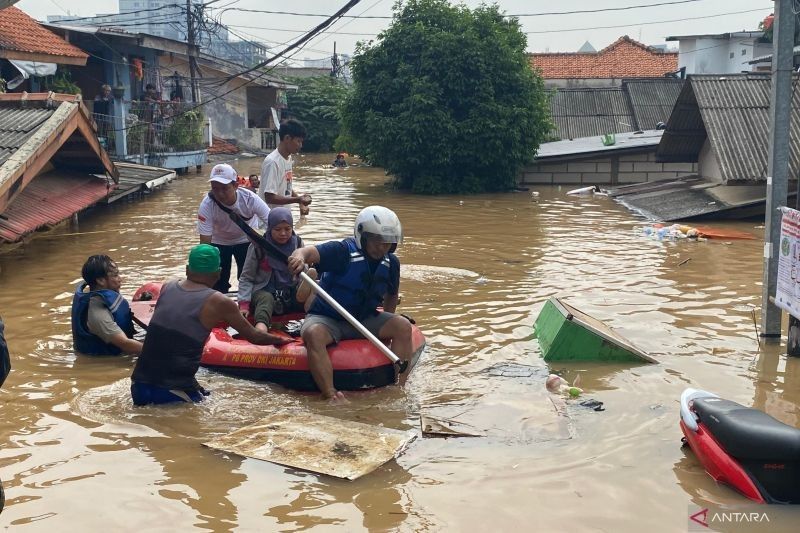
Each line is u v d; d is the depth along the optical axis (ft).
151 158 73.31
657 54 126.62
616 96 93.40
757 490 12.90
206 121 95.96
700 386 18.21
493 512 12.49
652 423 16.06
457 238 40.29
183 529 11.96
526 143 67.15
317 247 18.25
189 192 62.49
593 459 14.40
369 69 67.77
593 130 90.27
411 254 35.37
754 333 22.54
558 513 12.46
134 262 33.24
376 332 18.86
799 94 48.57
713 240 38.96
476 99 65.41
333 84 148.87
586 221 46.98
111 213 49.44
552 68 124.67
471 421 16.21
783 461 12.78
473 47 65.26
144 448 14.85
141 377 17.11
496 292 27.63
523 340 21.94
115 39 76.59
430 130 64.39
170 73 101.19
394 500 12.88
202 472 13.84
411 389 18.19
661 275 30.50
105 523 12.14
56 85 63.62
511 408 16.90
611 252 35.78
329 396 17.56
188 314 17.19
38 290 27.84
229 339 19.72
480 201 59.06
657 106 91.25
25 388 18.11
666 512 12.50
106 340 20.15
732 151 47.83
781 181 21.11
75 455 14.53
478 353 20.79
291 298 21.22
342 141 94.27
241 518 12.30
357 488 13.28
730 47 107.45
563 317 20.25
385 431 15.52
